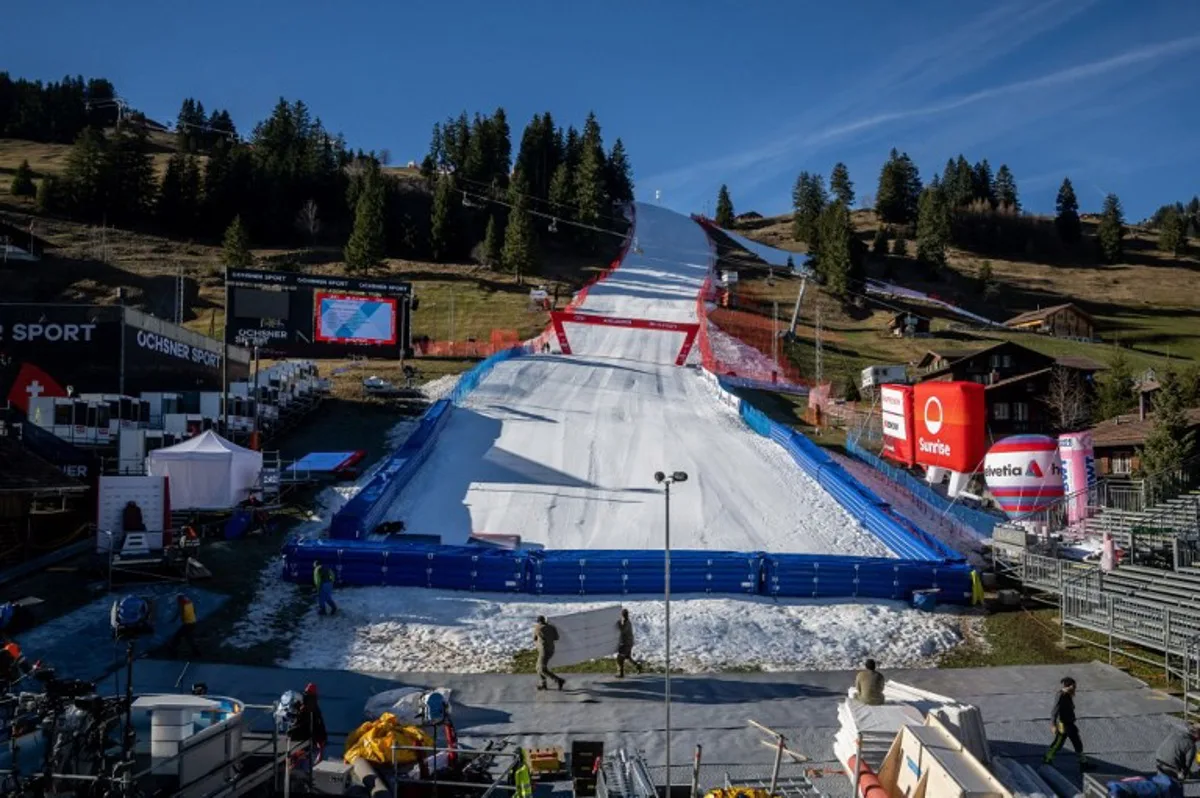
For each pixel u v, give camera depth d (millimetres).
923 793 12172
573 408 49844
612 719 16609
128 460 31641
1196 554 23625
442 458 39562
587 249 137000
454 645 20875
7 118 181750
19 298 84000
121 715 11648
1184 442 36719
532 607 23828
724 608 24125
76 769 10781
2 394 37750
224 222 124688
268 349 62531
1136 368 86625
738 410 51438
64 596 21953
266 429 42625
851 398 64562
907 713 14359
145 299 88125
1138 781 11859
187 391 43875
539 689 18188
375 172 131875
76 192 119125
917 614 24625
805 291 118750
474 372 53844
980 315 127000
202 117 197500
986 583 27125
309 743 12422
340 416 47281
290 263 105375
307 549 24750
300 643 20547
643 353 70812
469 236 132750
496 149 160125
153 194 123188
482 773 13648
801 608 24734
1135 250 182500
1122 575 23094
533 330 82938
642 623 22641
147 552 23984
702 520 33188
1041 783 13484
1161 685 18938
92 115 193250
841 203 131250
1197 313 130125
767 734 16000
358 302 63938
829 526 33375
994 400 59812
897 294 125938
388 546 25516
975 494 38438
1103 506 29797
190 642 19188
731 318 95562
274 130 154375
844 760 14281
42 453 29672
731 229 190375
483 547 28422
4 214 112312
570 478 37594
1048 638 22812
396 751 13031
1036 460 30562
